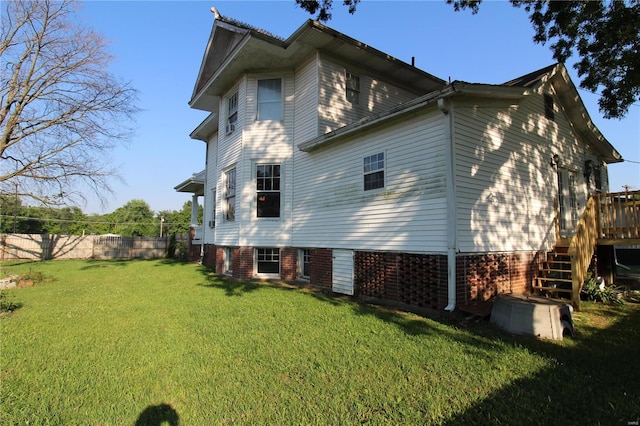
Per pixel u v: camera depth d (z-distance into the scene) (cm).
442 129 726
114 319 679
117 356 476
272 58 1166
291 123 1205
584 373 420
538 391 372
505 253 816
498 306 640
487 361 455
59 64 1596
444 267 708
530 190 914
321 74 1107
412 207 782
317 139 1027
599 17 883
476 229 746
